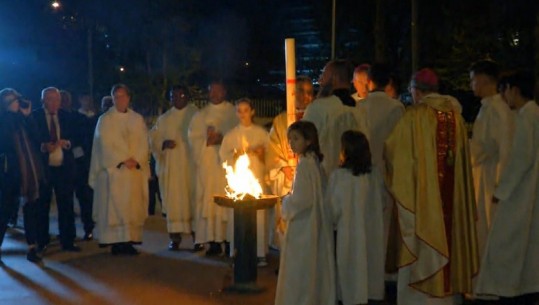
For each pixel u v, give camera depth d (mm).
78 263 10102
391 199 7695
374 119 8070
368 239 7328
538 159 7484
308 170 7109
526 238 7562
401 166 7090
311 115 7832
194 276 9320
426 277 7090
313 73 29859
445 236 7078
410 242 7035
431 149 7070
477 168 7977
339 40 31672
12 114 10062
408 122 7117
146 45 31609
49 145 10539
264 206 8438
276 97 34188
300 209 7090
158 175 11062
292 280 7145
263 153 9945
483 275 7699
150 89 29906
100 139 10531
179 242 10961
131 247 10688
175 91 11031
